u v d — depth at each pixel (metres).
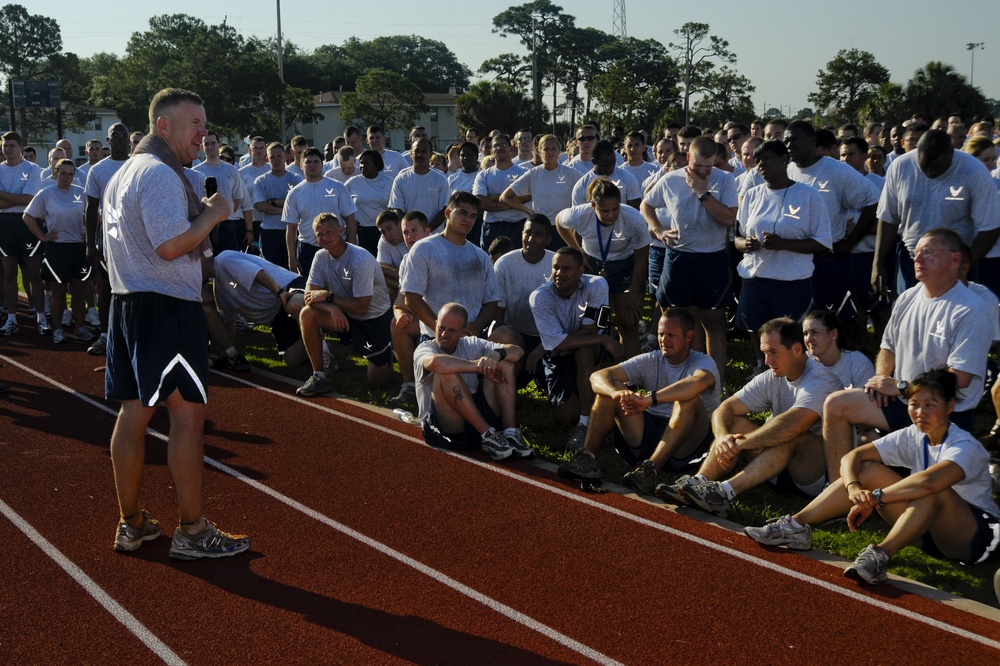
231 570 4.48
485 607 4.13
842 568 4.53
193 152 4.42
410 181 10.62
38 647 3.80
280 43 58.53
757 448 5.14
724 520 5.13
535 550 4.72
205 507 5.28
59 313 9.65
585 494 5.52
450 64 142.12
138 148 4.35
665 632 3.92
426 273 6.96
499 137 11.12
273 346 9.65
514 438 6.10
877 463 4.72
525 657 3.72
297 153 13.98
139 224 4.20
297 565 4.54
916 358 5.16
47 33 91.25
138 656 3.74
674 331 5.72
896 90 33.47
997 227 6.15
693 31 84.31
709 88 75.69
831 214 7.45
